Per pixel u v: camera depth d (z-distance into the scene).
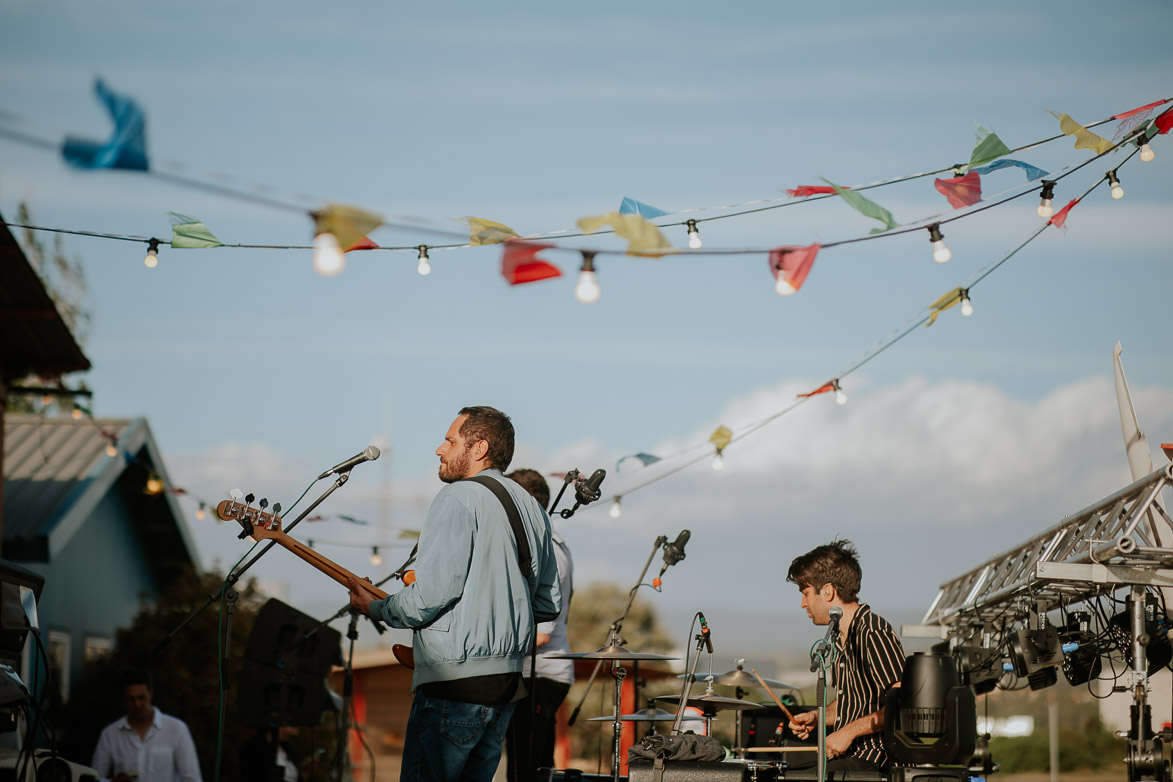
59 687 12.52
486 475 3.79
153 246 4.17
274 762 8.34
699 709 5.47
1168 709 7.43
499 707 3.62
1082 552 4.73
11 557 11.57
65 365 10.53
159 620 12.27
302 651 8.27
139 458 14.11
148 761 7.27
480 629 3.55
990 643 6.64
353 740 15.58
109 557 14.31
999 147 3.92
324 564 4.36
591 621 24.44
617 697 5.00
